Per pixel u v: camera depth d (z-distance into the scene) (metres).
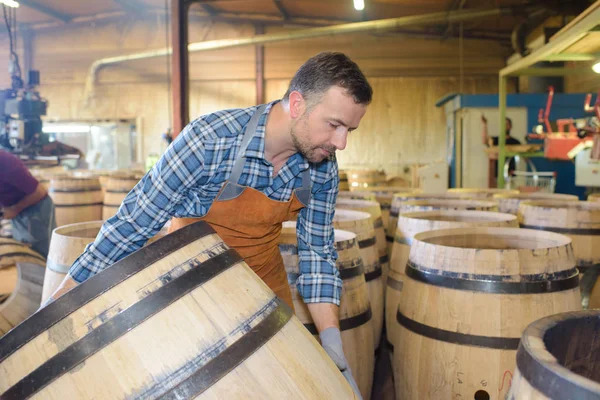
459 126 9.34
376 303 2.62
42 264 2.87
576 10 8.53
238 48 13.16
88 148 13.74
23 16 12.92
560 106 8.67
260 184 1.63
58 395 1.08
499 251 1.83
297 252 2.10
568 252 1.89
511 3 9.58
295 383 1.19
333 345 1.68
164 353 1.10
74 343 1.10
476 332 1.83
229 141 1.54
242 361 1.15
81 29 13.68
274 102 1.59
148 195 1.47
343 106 1.40
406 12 10.91
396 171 12.89
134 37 13.52
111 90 13.61
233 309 1.20
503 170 7.13
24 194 3.95
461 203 3.42
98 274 1.15
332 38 12.91
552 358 0.95
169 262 1.20
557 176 8.04
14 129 5.07
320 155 1.52
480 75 12.57
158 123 13.51
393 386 2.54
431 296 1.94
